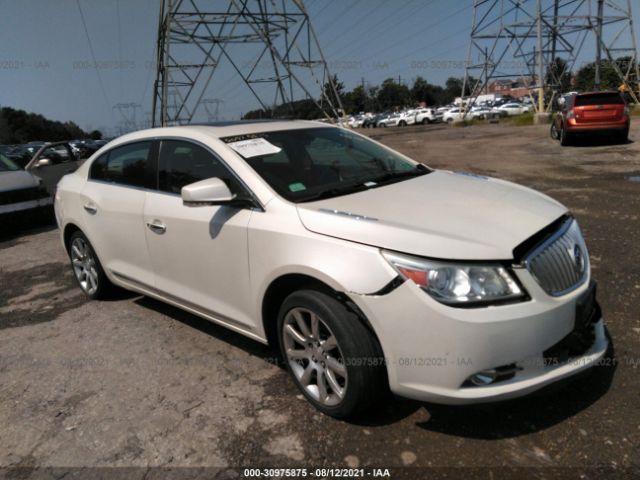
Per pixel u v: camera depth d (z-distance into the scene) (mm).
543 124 28578
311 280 2924
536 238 2748
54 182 9867
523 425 2793
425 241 2609
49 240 8086
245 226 3221
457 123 37438
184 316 4613
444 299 2496
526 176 10531
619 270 4762
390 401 3086
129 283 4508
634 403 2879
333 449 2742
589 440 2643
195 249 3619
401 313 2557
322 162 3768
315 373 3061
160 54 30891
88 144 25172
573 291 2770
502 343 2482
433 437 2764
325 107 32594
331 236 2830
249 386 3395
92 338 4305
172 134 4031
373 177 3730
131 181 4328
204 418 3094
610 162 11555
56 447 2951
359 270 2660
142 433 3004
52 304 5188
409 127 45188
